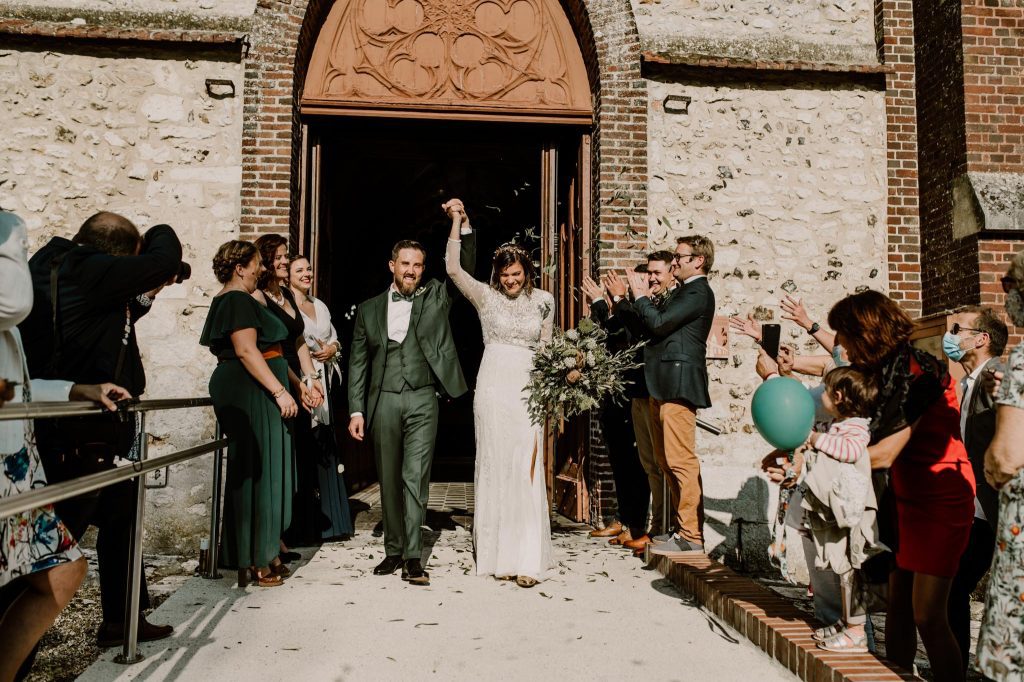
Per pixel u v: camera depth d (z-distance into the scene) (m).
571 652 3.13
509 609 3.65
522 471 4.17
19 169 5.69
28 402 2.10
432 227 11.78
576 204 6.65
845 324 2.80
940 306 6.11
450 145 7.03
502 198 11.29
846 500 2.64
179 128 5.87
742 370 6.20
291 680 2.80
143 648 3.08
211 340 3.89
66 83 5.77
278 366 4.06
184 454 3.21
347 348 10.66
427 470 4.18
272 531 3.90
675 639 3.31
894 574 2.94
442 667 2.95
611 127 6.20
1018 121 5.88
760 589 3.67
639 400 4.90
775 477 3.12
